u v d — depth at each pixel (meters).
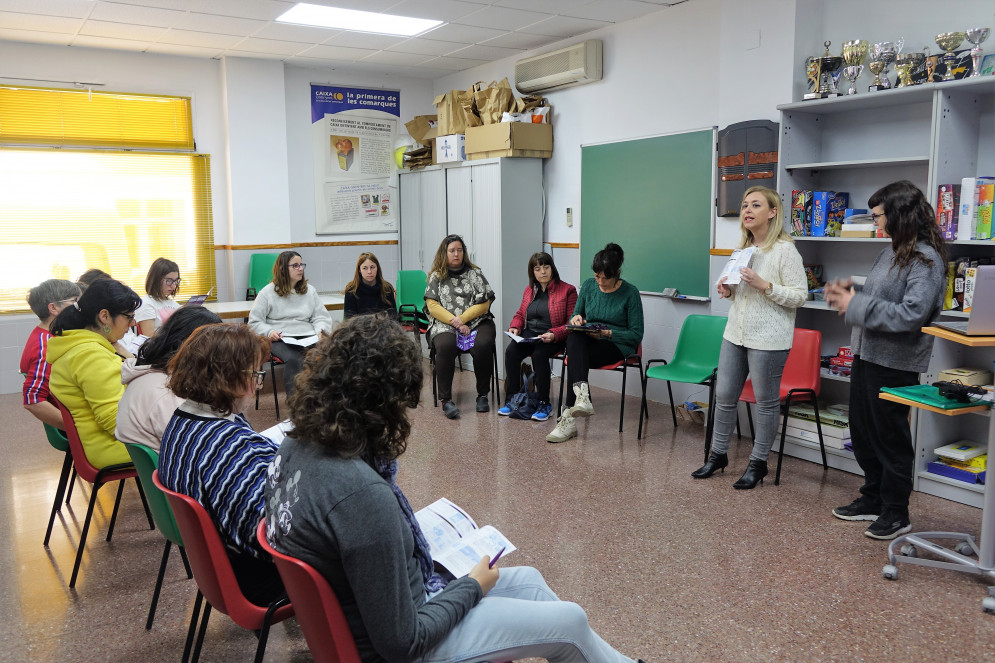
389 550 1.24
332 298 6.45
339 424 1.27
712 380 3.97
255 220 6.66
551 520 3.20
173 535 2.06
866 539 2.97
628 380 5.48
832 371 3.86
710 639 2.28
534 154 5.93
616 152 5.36
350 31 5.54
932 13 3.58
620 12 5.03
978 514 3.19
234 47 6.02
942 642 2.25
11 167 5.79
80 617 2.46
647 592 2.57
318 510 1.26
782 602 2.50
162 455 1.77
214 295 6.70
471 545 1.68
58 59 5.87
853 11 3.94
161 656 2.24
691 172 4.81
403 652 1.26
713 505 3.34
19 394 5.75
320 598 1.29
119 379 2.64
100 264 6.21
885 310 2.74
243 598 1.70
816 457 3.88
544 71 5.79
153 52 6.20
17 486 3.71
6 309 5.83
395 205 7.48
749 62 4.28
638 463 3.93
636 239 5.28
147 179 6.33
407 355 1.35
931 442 3.47
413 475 3.77
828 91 3.80
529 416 4.81
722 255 4.66
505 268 5.95
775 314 3.39
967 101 3.31
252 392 1.80
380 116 7.32
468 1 4.75
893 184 2.80
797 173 3.97
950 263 3.23
